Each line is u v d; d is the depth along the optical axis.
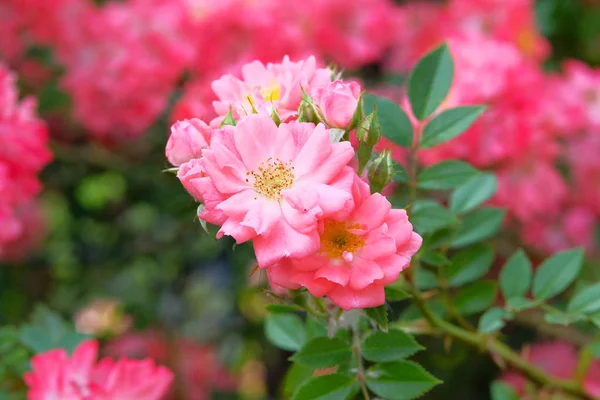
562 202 0.57
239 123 0.31
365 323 0.35
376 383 0.34
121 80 0.58
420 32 0.65
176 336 0.75
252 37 0.58
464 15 0.62
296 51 0.59
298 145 0.31
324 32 0.61
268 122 0.31
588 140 0.55
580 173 0.56
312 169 0.30
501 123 0.48
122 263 0.78
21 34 0.61
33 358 0.39
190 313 0.78
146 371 0.39
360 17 0.64
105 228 0.78
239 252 0.63
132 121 0.60
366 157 0.32
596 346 0.40
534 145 0.50
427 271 0.40
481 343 0.39
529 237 0.57
